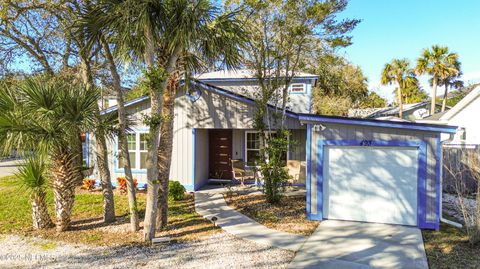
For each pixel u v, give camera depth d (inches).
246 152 561.3
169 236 270.7
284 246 245.6
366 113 967.0
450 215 346.9
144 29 241.4
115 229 288.8
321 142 323.9
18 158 289.3
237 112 474.0
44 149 246.2
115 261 215.9
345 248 241.1
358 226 299.3
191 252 233.0
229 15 276.8
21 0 331.3
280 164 394.0
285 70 448.8
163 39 255.0
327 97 982.4
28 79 265.7
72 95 260.1
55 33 383.6
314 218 323.0
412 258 221.1
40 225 286.4
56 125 251.0
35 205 285.9
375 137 308.5
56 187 279.6
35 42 424.8
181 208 373.4
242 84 605.6
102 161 310.3
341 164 321.1
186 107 489.4
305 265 208.8
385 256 225.0
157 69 248.1
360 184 315.9
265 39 402.9
